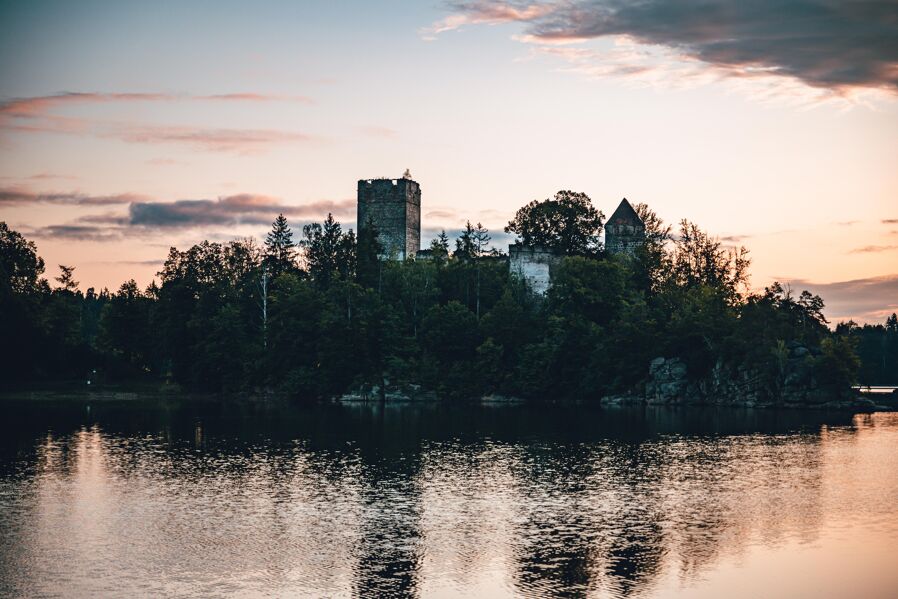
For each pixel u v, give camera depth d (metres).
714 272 176.38
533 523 60.78
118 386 168.88
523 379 153.75
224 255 198.50
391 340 162.25
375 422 118.94
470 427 112.06
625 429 109.31
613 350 149.62
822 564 52.56
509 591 48.09
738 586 49.06
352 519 61.84
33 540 56.62
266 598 46.88
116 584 48.69
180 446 94.69
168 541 56.50
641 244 189.62
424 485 73.06
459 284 176.88
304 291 168.88
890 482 73.94
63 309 186.12
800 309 155.88
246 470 79.75
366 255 180.25
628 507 65.31
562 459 85.56
